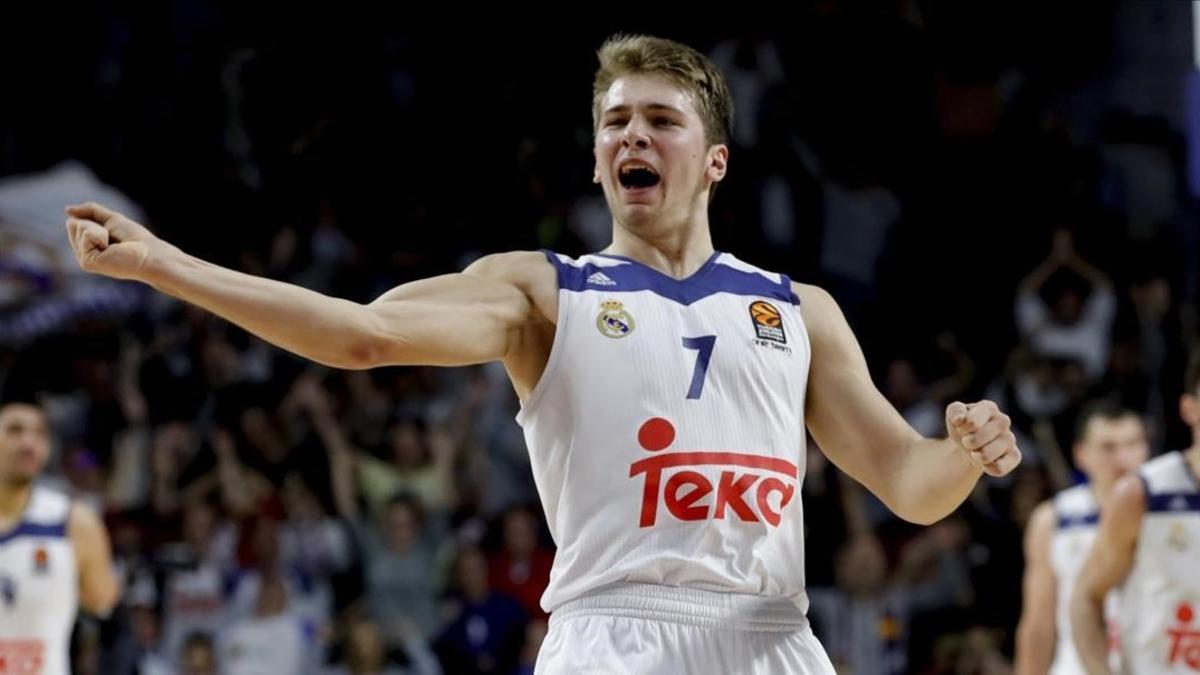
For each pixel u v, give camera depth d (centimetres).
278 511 2748
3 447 1875
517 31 3700
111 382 2962
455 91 3653
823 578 2656
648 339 934
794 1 3709
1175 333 3145
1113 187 3544
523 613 2583
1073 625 1669
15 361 2947
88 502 2711
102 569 1966
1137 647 1625
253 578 2577
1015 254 3462
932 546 2642
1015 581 2642
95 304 3017
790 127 3584
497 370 3031
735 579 916
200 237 3509
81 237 794
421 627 2617
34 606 1897
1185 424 3067
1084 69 3681
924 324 3353
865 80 3650
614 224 1005
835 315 1009
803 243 3456
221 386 2953
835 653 2556
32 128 3600
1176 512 1605
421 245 3491
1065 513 2080
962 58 3684
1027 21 3709
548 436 934
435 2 3722
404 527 2672
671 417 920
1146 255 3425
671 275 979
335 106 3638
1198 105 2759
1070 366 3028
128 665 2361
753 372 944
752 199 3472
